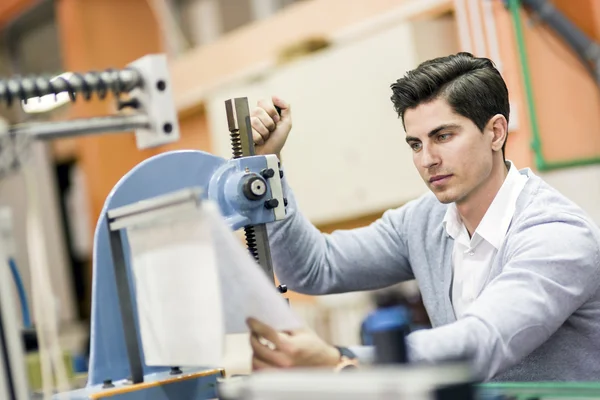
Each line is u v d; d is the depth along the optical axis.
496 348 1.31
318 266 1.89
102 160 5.58
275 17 4.70
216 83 5.15
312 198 4.26
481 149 1.57
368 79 3.83
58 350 1.21
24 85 1.29
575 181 3.30
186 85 5.42
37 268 1.19
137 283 1.36
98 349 1.51
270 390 1.04
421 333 1.29
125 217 1.34
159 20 5.79
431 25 3.68
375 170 3.89
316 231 1.92
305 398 0.99
